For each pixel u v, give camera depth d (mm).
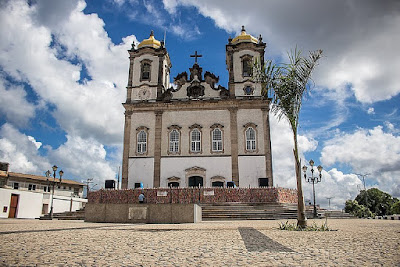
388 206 71312
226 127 39938
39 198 41344
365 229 12742
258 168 38188
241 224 17016
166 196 29656
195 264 5277
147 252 6535
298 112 14234
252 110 40219
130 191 30359
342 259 5656
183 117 40781
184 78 42688
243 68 42000
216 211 25609
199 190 29500
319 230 12414
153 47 43469
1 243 7637
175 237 9594
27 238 8906
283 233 11031
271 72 14555
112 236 9789
